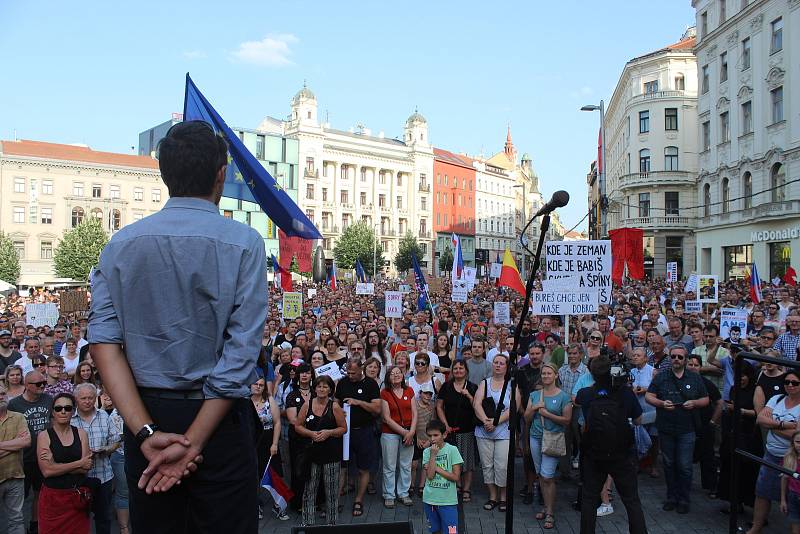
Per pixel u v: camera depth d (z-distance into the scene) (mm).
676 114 54000
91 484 6641
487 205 115625
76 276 55719
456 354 12383
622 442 6445
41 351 12219
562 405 7891
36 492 7723
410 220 99000
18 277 62344
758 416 6758
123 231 2209
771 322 14938
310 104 87188
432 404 8961
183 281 2094
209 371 2117
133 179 72250
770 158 34719
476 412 8453
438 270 95438
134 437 2072
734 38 38500
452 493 6875
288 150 84938
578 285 10883
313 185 87062
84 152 71312
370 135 102062
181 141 2234
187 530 2154
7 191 66188
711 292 19750
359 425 8547
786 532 7410
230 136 8555
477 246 112062
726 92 39656
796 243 32938
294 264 60125
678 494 8227
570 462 9734
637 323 16000
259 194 8688
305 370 8172
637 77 56344
